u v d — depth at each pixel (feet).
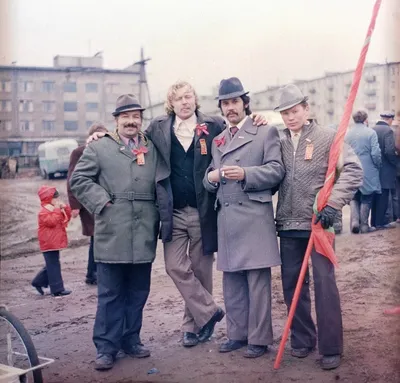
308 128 14.26
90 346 16.55
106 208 14.69
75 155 22.65
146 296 15.31
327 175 13.38
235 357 14.80
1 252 34.55
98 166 14.94
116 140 15.08
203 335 16.08
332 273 13.82
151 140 15.43
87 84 95.91
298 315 14.52
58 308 20.84
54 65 93.30
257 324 14.61
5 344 16.58
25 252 34.53
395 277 21.59
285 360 14.49
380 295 19.74
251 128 14.76
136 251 14.66
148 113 81.76
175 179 15.33
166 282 23.50
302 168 14.07
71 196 22.98
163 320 18.44
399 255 24.79
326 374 13.56
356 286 20.94
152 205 15.06
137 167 14.94
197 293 15.33
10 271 28.96
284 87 14.28
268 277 14.65
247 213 14.47
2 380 11.69
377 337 15.75
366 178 29.25
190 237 15.48
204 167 15.19
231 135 15.01
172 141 15.33
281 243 14.51
